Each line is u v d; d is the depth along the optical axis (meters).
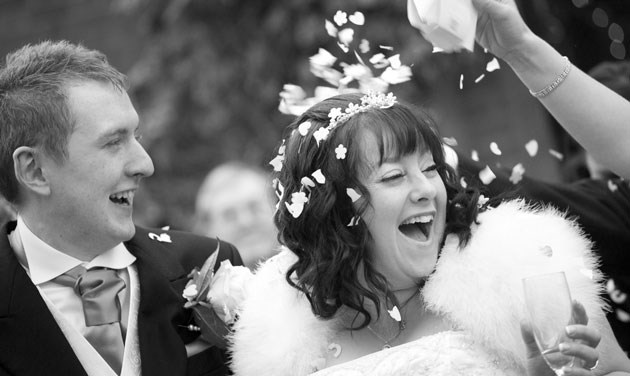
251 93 7.61
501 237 3.15
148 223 7.75
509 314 3.03
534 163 7.50
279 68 7.50
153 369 3.31
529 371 2.87
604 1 6.45
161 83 7.89
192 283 3.51
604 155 3.27
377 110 3.24
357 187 3.20
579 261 3.09
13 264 3.30
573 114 3.27
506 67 7.54
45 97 3.24
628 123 3.24
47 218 3.31
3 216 3.77
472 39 3.18
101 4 9.41
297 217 3.32
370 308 3.31
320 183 3.25
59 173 3.23
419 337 3.23
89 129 3.23
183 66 7.76
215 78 7.65
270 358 3.31
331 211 3.25
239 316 3.45
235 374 3.41
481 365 3.04
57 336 3.23
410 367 3.06
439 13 3.10
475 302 3.06
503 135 7.56
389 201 3.17
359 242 3.23
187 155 7.84
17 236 3.42
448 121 7.44
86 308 3.32
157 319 3.41
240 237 5.51
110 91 3.30
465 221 3.25
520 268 3.06
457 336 3.10
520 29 3.28
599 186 4.12
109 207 3.27
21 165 3.27
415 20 3.18
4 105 3.30
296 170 3.34
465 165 3.83
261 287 3.46
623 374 2.96
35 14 9.74
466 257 3.13
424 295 3.16
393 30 6.98
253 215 5.52
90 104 3.24
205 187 5.70
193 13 7.71
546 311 2.73
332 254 3.24
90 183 3.23
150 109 7.91
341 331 3.34
